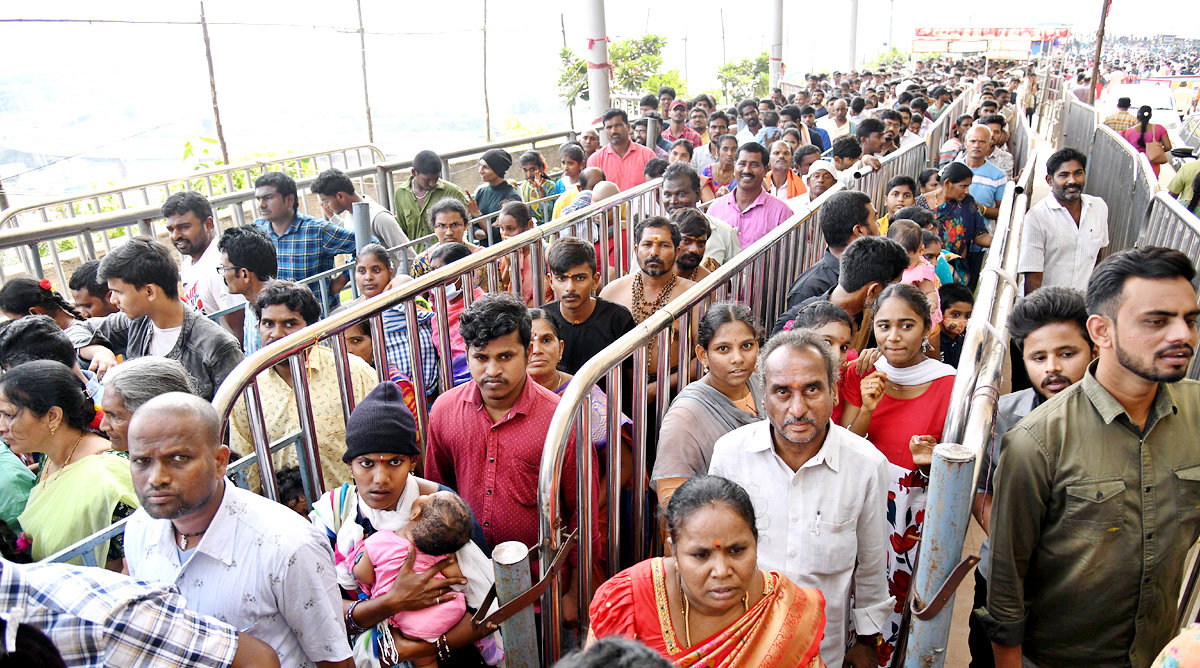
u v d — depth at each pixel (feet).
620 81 61.72
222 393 8.17
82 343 13.64
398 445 7.97
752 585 6.04
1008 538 7.22
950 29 148.46
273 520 6.82
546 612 7.77
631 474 9.83
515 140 33.60
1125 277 6.46
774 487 7.90
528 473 9.33
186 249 16.58
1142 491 6.82
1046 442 7.02
